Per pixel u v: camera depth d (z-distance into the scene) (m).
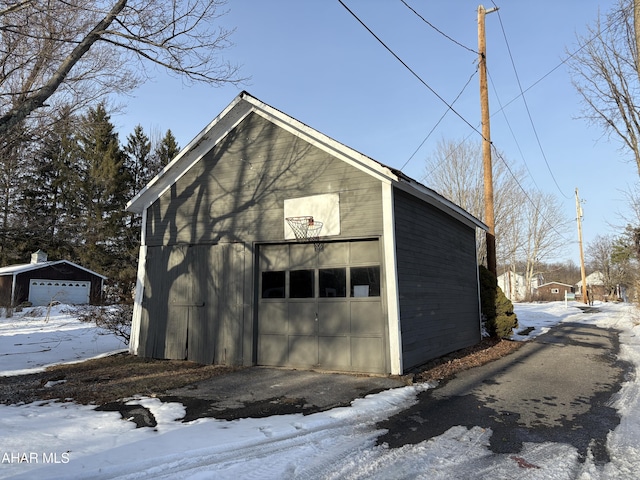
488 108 14.59
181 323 10.14
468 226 13.34
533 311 27.92
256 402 6.32
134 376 8.22
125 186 34.69
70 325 17.80
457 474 3.93
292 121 9.18
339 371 8.43
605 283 62.09
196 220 10.34
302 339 8.91
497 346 12.35
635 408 6.13
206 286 9.98
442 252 10.86
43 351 11.55
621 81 12.43
